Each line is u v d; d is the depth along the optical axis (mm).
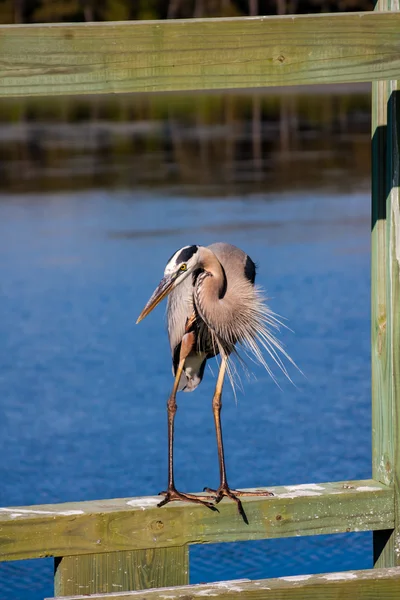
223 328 7387
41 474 10836
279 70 5371
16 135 40688
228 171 30672
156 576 5883
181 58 5277
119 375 14086
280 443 11680
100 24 5172
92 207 25297
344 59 5418
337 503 6086
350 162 31750
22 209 25266
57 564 5809
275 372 14086
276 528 6027
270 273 18719
